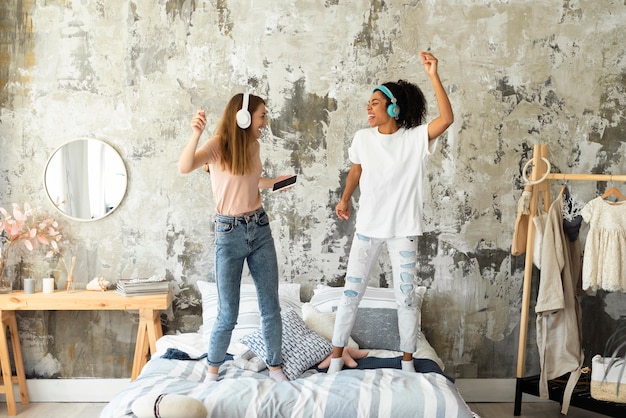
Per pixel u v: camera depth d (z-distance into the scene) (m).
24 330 4.62
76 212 4.58
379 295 4.36
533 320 4.70
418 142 3.53
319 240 4.66
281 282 4.65
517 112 4.62
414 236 3.62
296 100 4.59
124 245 4.62
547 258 4.21
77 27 4.53
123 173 4.59
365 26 4.57
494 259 4.67
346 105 4.60
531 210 4.34
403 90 3.62
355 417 3.00
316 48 4.57
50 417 4.32
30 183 4.57
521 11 4.59
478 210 4.65
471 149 4.62
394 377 3.31
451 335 4.69
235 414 2.99
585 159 4.65
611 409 3.94
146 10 4.54
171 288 4.64
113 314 4.64
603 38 4.62
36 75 4.53
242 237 3.39
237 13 4.57
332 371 3.60
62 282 4.61
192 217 4.62
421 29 4.58
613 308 4.69
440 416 3.01
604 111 4.64
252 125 3.41
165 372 3.50
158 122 4.58
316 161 4.62
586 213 4.10
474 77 4.60
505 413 4.46
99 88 4.55
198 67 4.57
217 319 3.45
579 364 4.22
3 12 4.51
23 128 4.55
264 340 3.50
